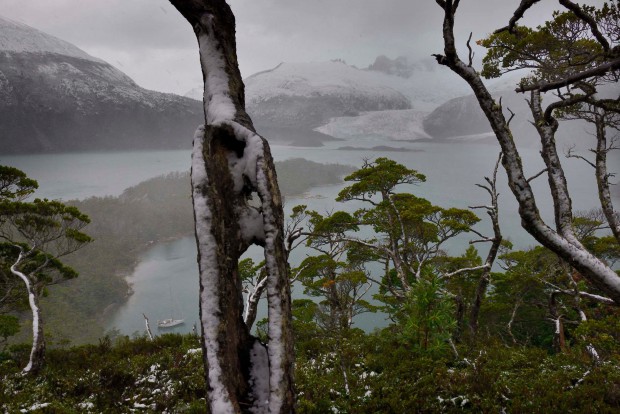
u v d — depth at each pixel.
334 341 8.84
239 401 2.12
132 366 7.80
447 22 2.59
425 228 17.11
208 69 2.67
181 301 96.62
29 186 14.12
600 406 4.75
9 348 14.92
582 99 2.85
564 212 2.88
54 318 77.75
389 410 5.27
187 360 8.11
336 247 18.16
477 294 11.24
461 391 5.45
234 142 2.50
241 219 2.43
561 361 6.76
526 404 4.89
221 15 2.69
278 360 2.10
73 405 6.39
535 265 20.30
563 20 6.76
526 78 8.61
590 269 2.51
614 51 2.42
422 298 7.19
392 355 7.48
